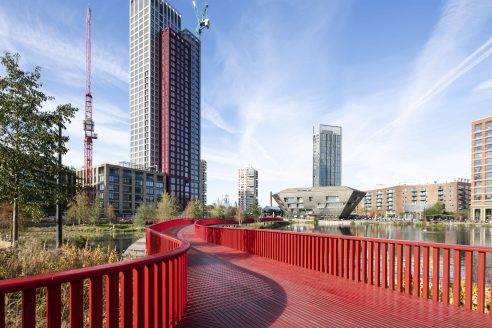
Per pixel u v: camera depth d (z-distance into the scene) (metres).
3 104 12.30
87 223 77.00
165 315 4.08
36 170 13.20
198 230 21.31
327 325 4.65
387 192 181.12
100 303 2.91
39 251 10.59
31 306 2.36
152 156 146.50
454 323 4.76
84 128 117.88
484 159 114.38
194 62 169.50
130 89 157.38
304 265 9.32
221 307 5.50
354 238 7.64
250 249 12.76
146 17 152.62
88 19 125.69
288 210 144.00
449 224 111.12
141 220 72.88
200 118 172.62
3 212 27.05
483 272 5.30
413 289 6.30
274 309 5.39
